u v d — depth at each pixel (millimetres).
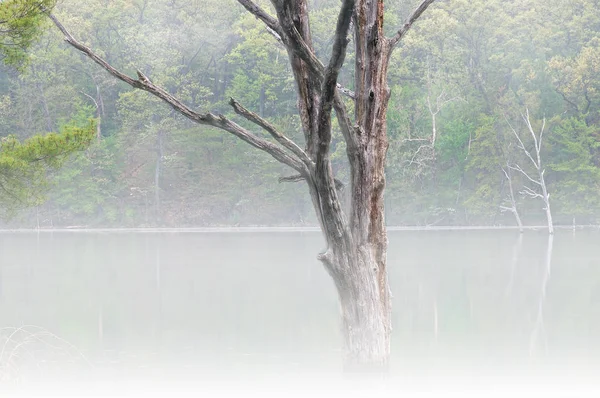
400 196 72938
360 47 12688
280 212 76062
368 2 12539
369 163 12586
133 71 77375
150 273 37781
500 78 74500
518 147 68500
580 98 74125
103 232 70750
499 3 80562
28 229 73375
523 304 27672
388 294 12977
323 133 11680
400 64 74938
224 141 77062
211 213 76688
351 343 12641
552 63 72562
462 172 74250
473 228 71625
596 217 73188
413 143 72312
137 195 77062
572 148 70875
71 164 73312
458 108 74812
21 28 15234
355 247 12555
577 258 43000
